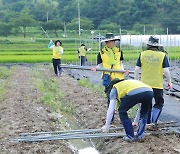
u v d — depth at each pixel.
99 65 10.96
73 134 10.19
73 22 93.75
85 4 105.56
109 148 9.49
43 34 93.00
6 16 105.62
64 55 51.81
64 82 23.17
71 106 15.31
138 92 8.72
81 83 21.80
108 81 10.74
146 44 10.34
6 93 18.02
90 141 10.62
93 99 16.27
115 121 11.61
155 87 10.18
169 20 84.38
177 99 16.78
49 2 121.88
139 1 91.81
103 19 99.50
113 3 99.94
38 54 56.88
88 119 12.75
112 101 8.92
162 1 90.12
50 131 10.91
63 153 9.09
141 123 9.34
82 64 33.06
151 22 87.50
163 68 10.14
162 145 9.01
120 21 92.69
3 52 60.84
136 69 10.33
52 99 16.50
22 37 90.19
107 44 10.93
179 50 55.47
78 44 75.25
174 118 12.60
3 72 29.38
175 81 23.53
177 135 9.95
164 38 52.78
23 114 12.99
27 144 9.59
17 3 128.50
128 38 56.12
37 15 112.56
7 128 11.10
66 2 115.25
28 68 36.81
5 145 9.51
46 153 9.02
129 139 9.42
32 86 20.95
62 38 80.44
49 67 37.06
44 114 13.31
